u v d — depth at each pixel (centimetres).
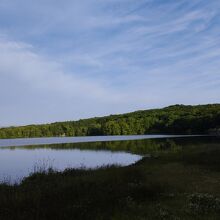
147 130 15900
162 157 3155
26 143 9231
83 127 16375
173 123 15000
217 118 13075
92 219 1029
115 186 1466
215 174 2083
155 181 1733
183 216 1104
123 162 3891
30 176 2238
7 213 1058
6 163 3950
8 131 15388
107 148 6316
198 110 16050
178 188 1593
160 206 1211
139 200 1302
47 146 7481
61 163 3912
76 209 1096
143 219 1054
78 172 2277
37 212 1051
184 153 3325
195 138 9081
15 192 1373
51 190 1377
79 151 5772
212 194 1472
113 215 1077
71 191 1352
